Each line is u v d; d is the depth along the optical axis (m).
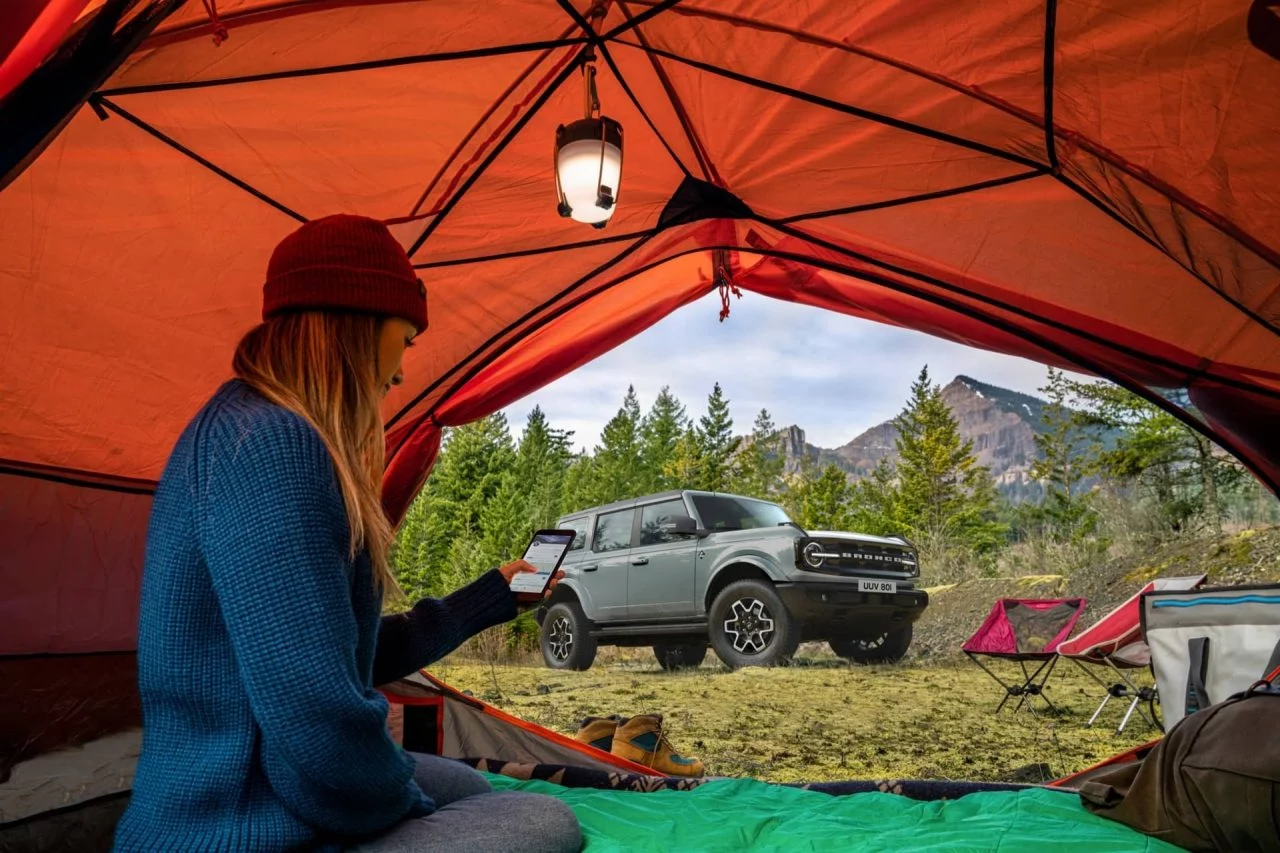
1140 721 5.93
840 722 5.93
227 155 2.77
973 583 13.76
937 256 3.54
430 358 4.04
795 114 3.06
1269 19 1.97
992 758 4.78
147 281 2.88
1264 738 2.01
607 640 9.73
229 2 2.22
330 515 1.27
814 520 23.47
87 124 2.46
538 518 20.20
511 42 2.76
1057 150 2.74
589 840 1.92
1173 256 2.80
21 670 2.74
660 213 3.74
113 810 2.86
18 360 2.78
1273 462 3.29
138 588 3.10
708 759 4.77
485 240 3.55
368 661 1.41
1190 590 3.76
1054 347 3.73
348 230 1.51
